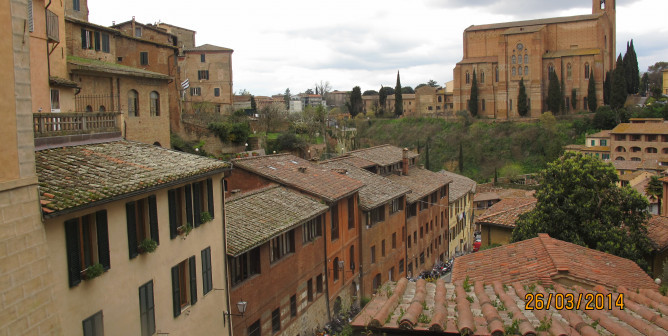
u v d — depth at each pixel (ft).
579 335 36.37
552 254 63.41
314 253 104.94
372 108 481.46
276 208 97.14
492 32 404.77
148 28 215.51
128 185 55.31
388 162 164.25
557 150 339.57
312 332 103.86
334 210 114.83
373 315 40.09
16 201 40.16
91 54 143.23
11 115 40.04
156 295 60.90
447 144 382.63
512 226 119.34
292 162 126.41
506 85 385.91
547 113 358.64
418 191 160.97
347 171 141.79
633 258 96.02
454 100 412.77
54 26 104.12
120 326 54.49
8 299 38.86
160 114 145.59
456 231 208.23
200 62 260.42
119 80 129.70
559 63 375.04
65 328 46.93
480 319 39.52
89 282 50.03
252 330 85.25
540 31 373.61
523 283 55.01
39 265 42.09
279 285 91.86
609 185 103.76
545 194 105.81
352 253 122.83
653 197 156.76
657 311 43.83
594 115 353.10
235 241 80.74
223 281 76.89
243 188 115.14
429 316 39.78
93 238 50.98
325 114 312.71
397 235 144.05
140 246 57.72
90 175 55.67
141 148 71.97
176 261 65.10
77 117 66.54
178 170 65.92
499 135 369.91
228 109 252.42
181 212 66.74
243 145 199.00
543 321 37.70
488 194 266.77
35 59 91.04
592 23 370.73
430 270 171.22
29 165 41.78
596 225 100.22
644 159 294.66
